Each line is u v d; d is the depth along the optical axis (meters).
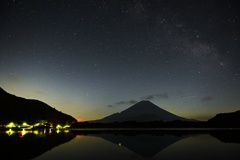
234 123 113.62
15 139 30.97
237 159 15.88
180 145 24.75
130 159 15.91
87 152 18.86
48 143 25.89
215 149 21.17
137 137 37.50
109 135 43.06
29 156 16.47
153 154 18.36
